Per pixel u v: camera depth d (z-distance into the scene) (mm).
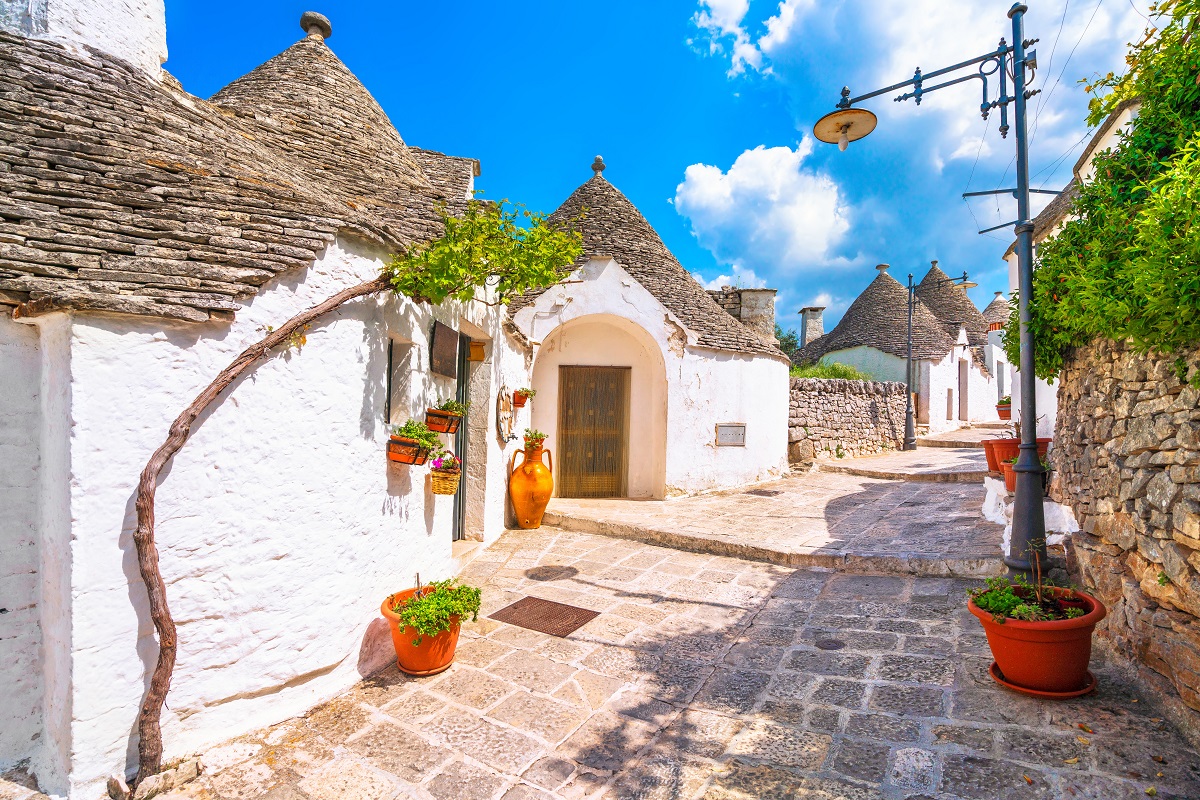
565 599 4996
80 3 3631
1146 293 2609
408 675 3662
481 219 3996
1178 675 2777
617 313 9164
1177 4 3092
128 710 2633
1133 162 3400
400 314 4129
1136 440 3164
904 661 3652
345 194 5145
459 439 6445
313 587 3264
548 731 3051
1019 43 4227
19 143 2934
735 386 10406
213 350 2850
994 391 23016
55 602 2588
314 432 3287
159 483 2697
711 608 4766
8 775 2605
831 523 7180
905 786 2521
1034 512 4199
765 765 2725
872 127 4938
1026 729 2834
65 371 2498
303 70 6496
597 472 9828
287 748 2902
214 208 3195
